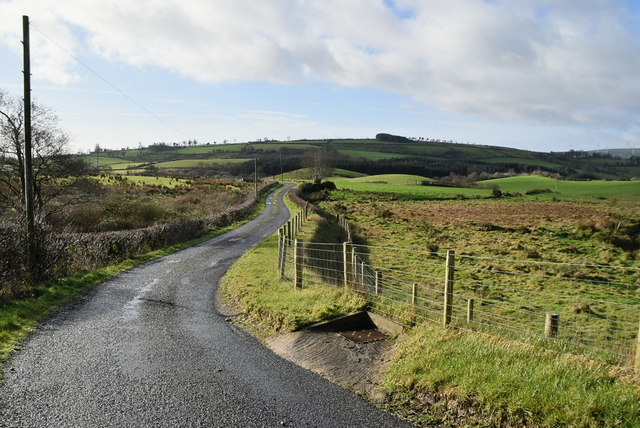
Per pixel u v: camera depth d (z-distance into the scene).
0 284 11.24
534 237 34.44
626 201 60.75
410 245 30.98
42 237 13.56
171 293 12.80
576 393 5.08
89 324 9.38
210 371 6.75
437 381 5.82
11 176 27.08
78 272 14.81
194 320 9.88
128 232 21.88
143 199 48.75
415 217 47.69
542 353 6.28
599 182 98.94
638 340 5.57
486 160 182.38
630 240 30.52
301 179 136.75
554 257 26.84
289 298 10.72
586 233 33.97
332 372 6.70
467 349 6.55
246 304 10.92
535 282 19.91
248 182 100.31
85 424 5.08
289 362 7.18
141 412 5.39
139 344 8.07
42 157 26.20
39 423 5.08
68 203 29.59
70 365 6.95
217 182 89.81
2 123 24.72
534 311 15.63
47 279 12.84
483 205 60.59
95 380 6.36
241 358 7.36
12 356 7.27
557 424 4.75
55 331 8.77
